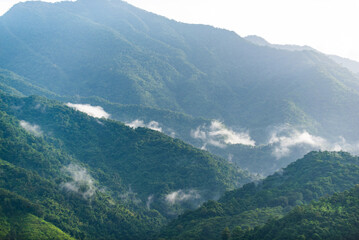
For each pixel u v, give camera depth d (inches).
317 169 7741.1
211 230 6264.8
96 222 7445.9
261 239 5403.5
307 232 5064.0
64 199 7544.3
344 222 5137.8
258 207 7037.4
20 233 6077.8
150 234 7539.4
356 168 7509.8
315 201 6141.7
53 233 6279.5
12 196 6673.2
